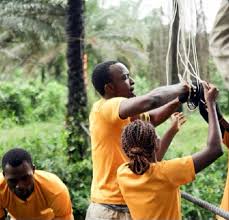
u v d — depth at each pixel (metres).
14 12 12.67
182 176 2.91
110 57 16.67
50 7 12.52
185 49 3.13
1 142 9.26
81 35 9.09
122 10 16.62
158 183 2.94
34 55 15.58
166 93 3.05
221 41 3.03
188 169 2.91
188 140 9.95
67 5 9.19
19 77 17.20
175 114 3.50
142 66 15.59
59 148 8.19
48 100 17.19
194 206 6.86
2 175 3.78
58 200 3.77
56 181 3.80
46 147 8.16
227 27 3.01
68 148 8.23
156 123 3.50
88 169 7.60
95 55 16.81
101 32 16.80
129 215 3.26
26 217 3.85
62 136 8.28
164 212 2.97
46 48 15.19
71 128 8.55
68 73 9.05
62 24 12.80
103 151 3.28
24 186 3.61
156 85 8.13
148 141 2.93
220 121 3.42
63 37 13.52
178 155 8.52
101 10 16.92
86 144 8.30
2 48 15.23
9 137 10.37
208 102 3.04
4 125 13.17
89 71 16.64
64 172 7.54
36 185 3.73
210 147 2.93
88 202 7.18
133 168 2.99
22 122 16.16
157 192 2.95
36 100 17.22
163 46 6.91
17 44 15.18
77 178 7.54
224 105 12.90
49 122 16.39
